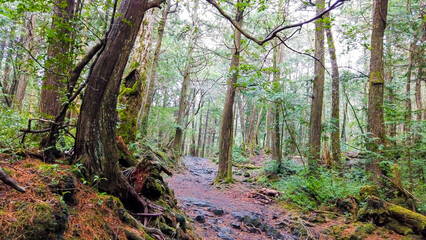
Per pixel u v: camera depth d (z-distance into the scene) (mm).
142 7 2979
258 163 19625
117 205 2596
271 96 9445
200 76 25641
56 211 1782
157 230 2889
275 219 7066
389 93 9344
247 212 7285
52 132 3025
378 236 5371
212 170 16391
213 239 4844
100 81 2777
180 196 7863
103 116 2812
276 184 10617
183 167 14789
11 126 3543
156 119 17500
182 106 15953
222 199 8703
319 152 10273
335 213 6973
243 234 5680
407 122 7465
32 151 2969
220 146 11703
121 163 4273
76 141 2773
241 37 11336
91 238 1972
